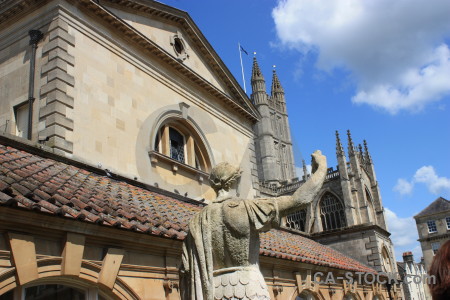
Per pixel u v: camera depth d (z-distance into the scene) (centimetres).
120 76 1661
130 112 1658
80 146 1419
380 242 3125
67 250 779
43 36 1497
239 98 2372
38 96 1430
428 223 7831
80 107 1459
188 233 460
